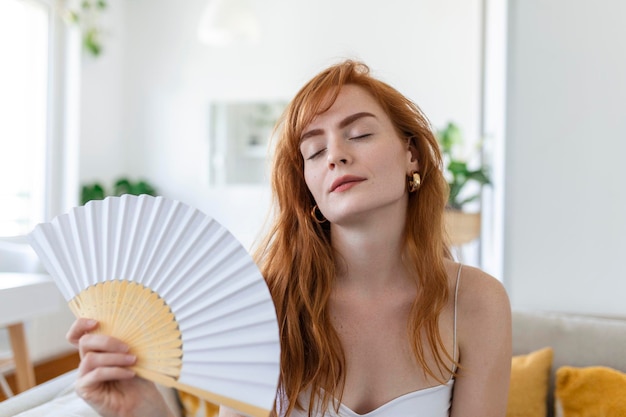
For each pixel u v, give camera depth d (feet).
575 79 5.85
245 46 16.12
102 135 15.49
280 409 3.04
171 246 2.11
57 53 13.23
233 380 2.06
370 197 2.66
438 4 15.03
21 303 6.48
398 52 15.26
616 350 4.60
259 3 16.06
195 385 2.09
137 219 2.14
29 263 8.69
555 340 4.79
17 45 12.31
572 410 4.26
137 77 16.71
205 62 16.38
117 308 2.16
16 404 4.09
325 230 3.17
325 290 3.03
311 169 2.81
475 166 13.67
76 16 13.28
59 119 13.33
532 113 5.97
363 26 15.46
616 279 5.76
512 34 6.04
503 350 3.07
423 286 2.98
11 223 12.19
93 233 2.20
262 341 2.04
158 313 2.13
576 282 5.85
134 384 2.19
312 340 3.05
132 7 16.70
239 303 2.06
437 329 3.00
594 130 5.81
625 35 5.74
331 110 2.78
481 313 3.10
